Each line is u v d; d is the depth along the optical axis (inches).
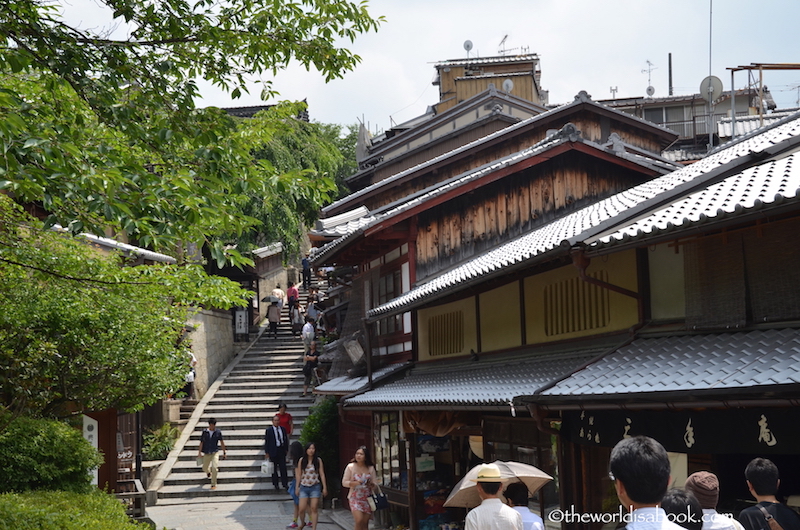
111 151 235.5
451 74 1323.8
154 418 858.8
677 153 1112.2
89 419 509.4
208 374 1011.9
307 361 956.6
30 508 258.4
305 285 1481.3
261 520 612.4
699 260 288.0
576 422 295.6
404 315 599.5
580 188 589.3
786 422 211.2
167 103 267.1
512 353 433.7
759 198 235.0
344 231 657.0
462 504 243.9
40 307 378.6
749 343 253.1
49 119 252.7
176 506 687.1
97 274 366.6
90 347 412.2
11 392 416.5
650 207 311.7
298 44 292.2
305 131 1025.5
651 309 320.5
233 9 287.9
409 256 580.1
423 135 995.3
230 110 1210.6
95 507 325.1
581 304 372.2
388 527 554.3
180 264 407.2
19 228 361.1
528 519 222.4
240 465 778.2
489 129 897.5
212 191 253.3
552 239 377.1
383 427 568.1
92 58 258.8
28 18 251.6
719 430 230.5
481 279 377.1
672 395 231.9
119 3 269.1
